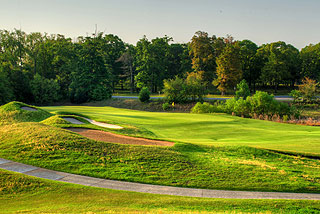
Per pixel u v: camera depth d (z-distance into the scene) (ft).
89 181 33.37
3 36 206.49
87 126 61.31
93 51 214.28
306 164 41.16
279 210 26.25
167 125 80.02
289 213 25.62
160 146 47.16
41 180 32.27
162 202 27.45
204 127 77.30
